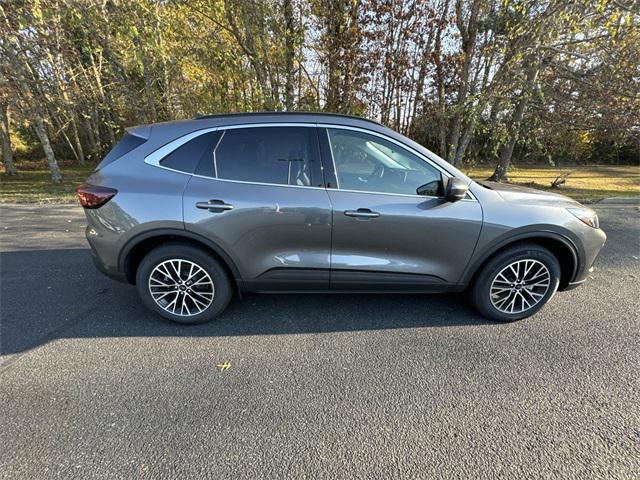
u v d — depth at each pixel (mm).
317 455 1794
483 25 8555
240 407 2109
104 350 2648
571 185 12914
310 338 2811
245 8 7898
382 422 2002
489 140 10570
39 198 8898
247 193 2668
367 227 2695
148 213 2652
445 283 2902
